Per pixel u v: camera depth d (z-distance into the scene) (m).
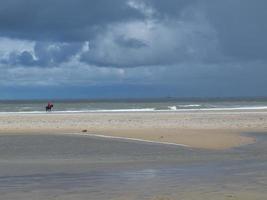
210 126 38.03
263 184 11.79
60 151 21.33
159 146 23.27
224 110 66.12
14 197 10.48
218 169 14.71
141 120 44.09
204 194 10.57
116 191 11.04
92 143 24.56
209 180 12.44
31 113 62.25
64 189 11.35
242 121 42.50
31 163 17.03
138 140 26.23
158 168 15.11
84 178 13.06
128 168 15.19
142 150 21.58
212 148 22.67
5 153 20.67
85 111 68.44
